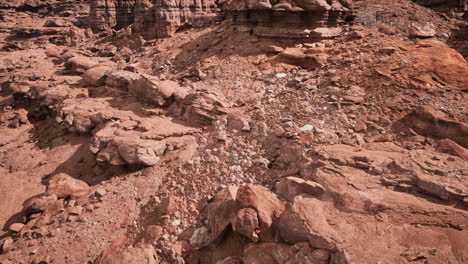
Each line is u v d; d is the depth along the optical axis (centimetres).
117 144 1230
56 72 2603
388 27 1788
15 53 3409
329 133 1075
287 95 1378
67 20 5319
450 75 1233
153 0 3634
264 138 1175
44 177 1435
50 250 973
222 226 809
